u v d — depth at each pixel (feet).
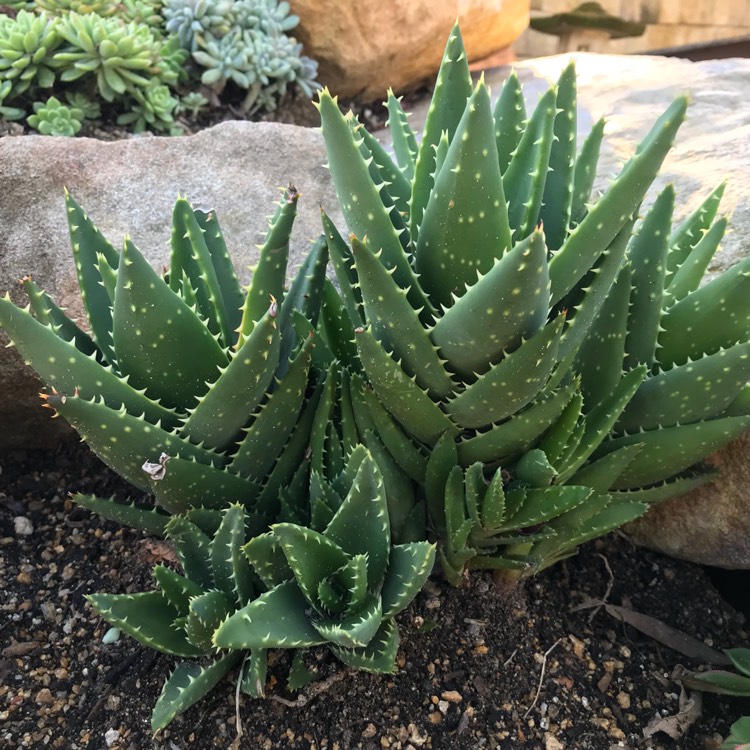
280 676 0.97
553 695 1.02
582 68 2.44
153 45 2.07
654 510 1.20
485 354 0.80
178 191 1.52
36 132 1.97
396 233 0.84
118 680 1.01
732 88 2.05
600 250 0.81
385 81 2.70
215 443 0.95
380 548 0.90
